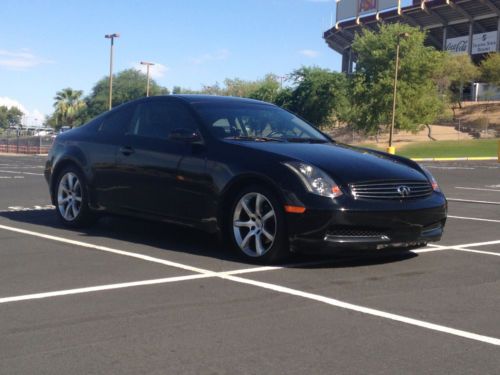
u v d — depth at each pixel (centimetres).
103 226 841
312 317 452
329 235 579
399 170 629
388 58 5441
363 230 588
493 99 8769
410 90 5422
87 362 364
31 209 1041
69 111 8175
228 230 647
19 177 1906
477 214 1079
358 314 461
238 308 471
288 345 394
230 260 636
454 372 355
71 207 820
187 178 670
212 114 706
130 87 8475
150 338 404
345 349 389
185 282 546
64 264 613
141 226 844
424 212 612
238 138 676
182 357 372
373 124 5591
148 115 750
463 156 4434
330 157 624
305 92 7000
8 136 6347
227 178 633
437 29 9000
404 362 369
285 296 505
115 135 771
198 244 720
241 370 353
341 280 562
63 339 402
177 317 448
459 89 8231
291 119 765
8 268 595
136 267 602
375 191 595
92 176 782
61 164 827
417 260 658
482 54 8456
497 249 732
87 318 444
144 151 721
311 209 576
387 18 8925
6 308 467
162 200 700
